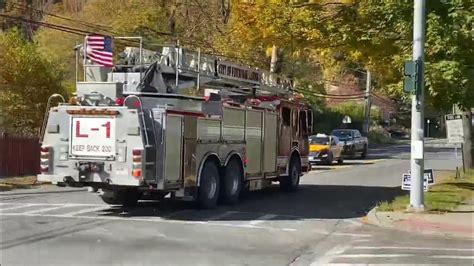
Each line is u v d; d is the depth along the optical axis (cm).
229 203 2245
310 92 6425
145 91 2036
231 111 2223
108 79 2088
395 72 2912
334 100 9400
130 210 2053
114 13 5625
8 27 5850
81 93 1973
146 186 1853
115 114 1852
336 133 5997
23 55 3622
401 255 1385
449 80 2286
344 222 1945
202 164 2052
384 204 2223
